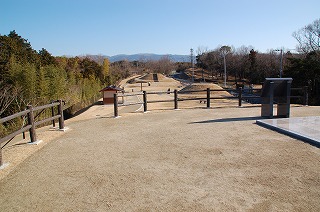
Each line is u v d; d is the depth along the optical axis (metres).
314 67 25.48
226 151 4.84
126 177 3.87
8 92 16.53
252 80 51.59
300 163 4.10
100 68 51.72
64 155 5.00
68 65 44.56
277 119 7.09
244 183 3.51
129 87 49.00
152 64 98.12
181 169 4.09
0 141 4.34
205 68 80.88
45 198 3.32
